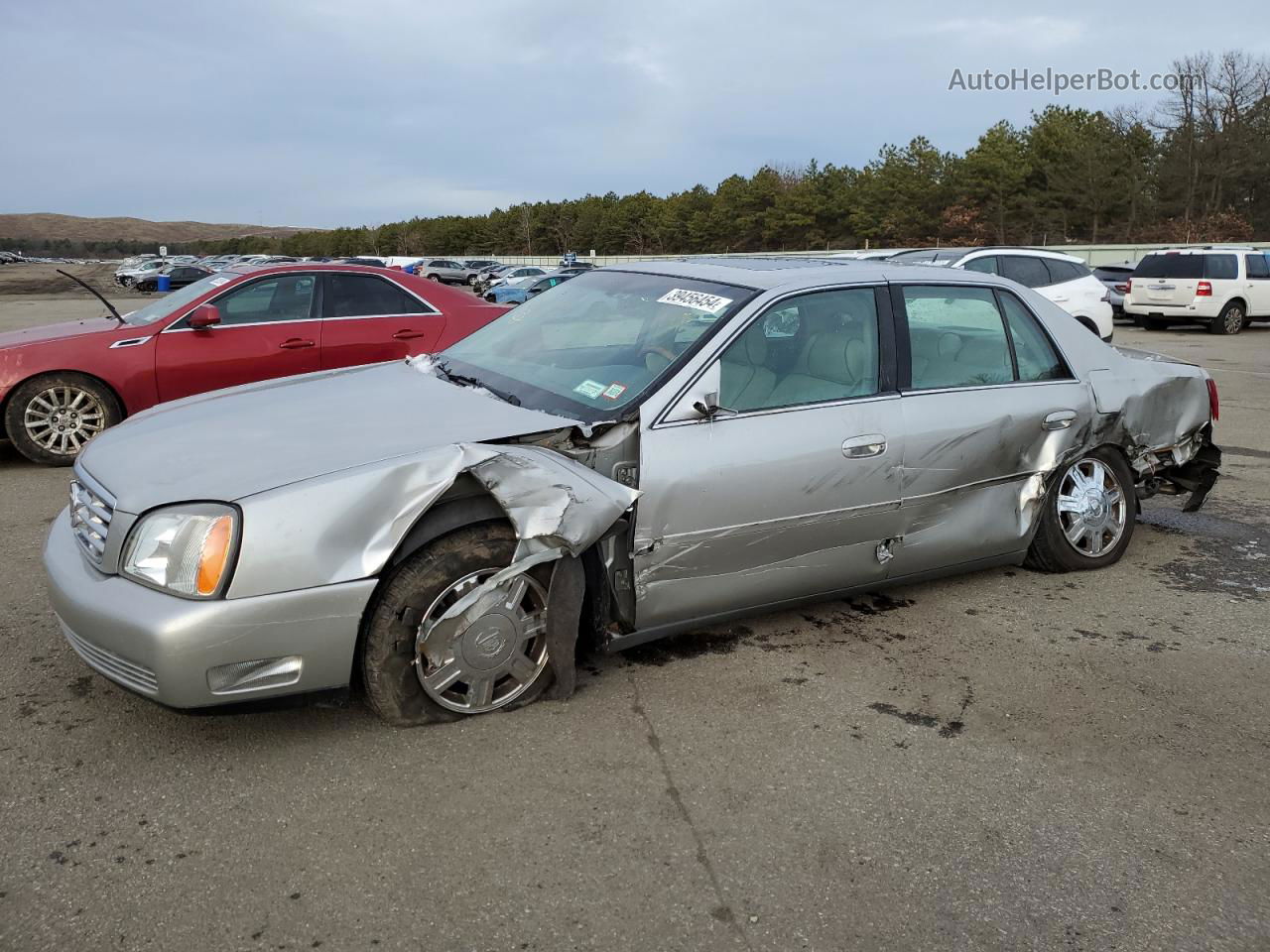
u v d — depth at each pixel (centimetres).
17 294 4078
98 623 261
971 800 274
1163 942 221
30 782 268
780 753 295
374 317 729
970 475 393
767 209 7494
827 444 349
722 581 343
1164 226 5119
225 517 260
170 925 215
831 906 229
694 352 335
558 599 306
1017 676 353
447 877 234
